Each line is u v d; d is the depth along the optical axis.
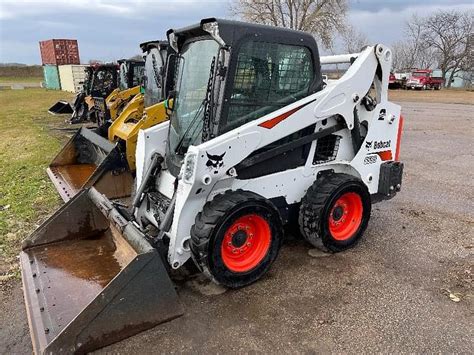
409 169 7.51
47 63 39.25
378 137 4.52
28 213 5.36
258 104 3.56
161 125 4.30
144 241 3.14
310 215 3.92
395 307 3.34
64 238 3.97
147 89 7.71
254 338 2.99
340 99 3.94
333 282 3.71
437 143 9.94
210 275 3.37
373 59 4.13
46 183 6.68
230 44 3.28
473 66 50.44
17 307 3.43
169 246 3.36
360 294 3.53
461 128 12.28
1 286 3.71
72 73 29.52
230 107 3.41
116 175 5.87
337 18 29.02
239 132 3.32
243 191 3.50
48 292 3.21
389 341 2.95
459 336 3.00
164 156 4.17
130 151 5.91
